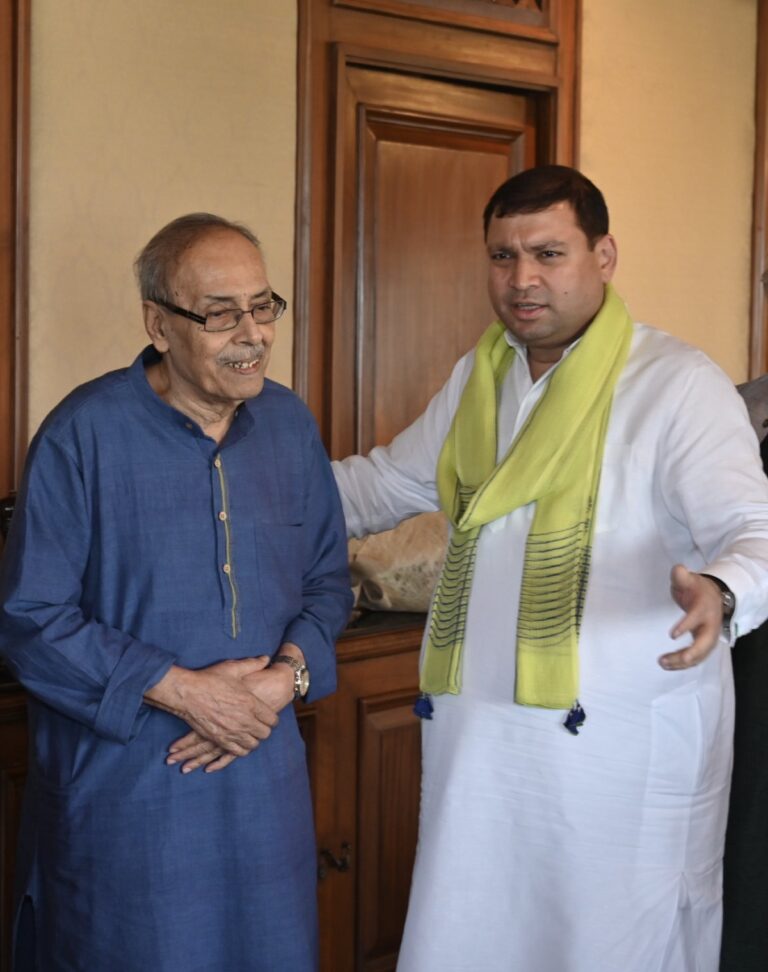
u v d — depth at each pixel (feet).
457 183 10.40
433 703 6.50
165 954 5.73
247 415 6.16
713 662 6.09
